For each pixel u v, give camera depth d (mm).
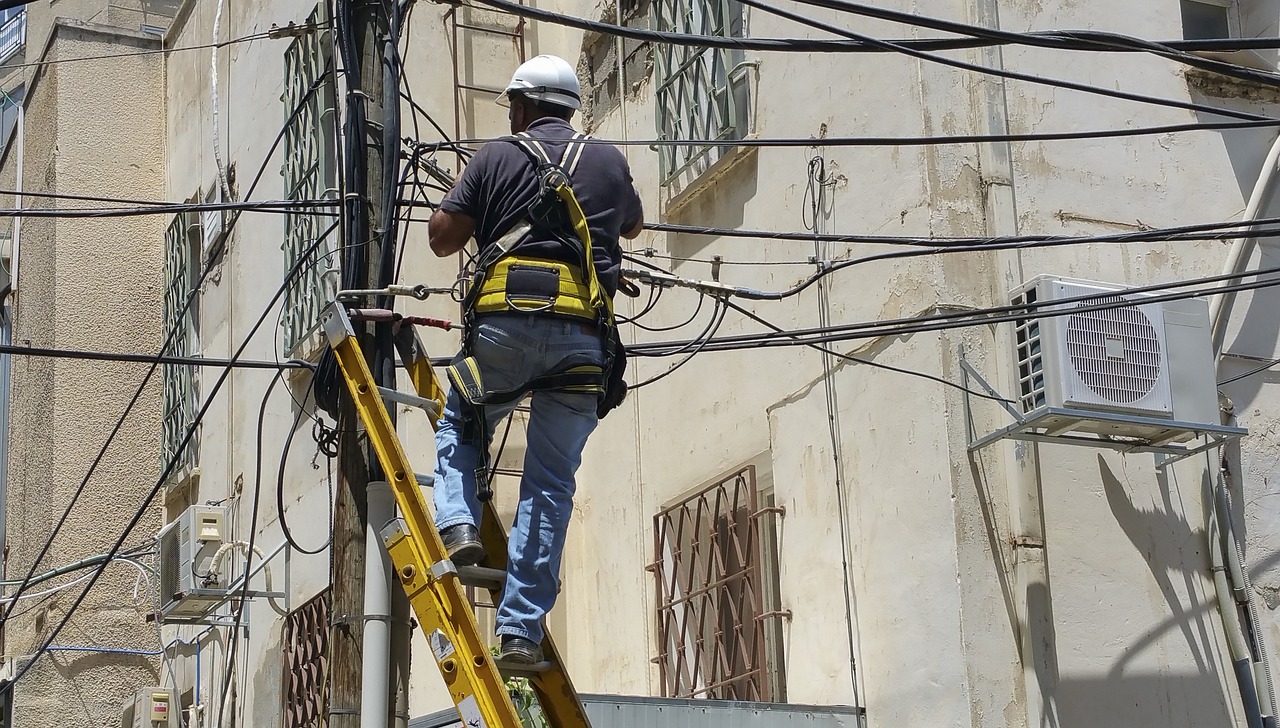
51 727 25281
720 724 13547
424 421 18062
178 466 25922
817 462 14961
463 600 8781
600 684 18203
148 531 26781
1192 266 14961
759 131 16594
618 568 18297
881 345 14305
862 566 14141
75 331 27219
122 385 27312
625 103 19547
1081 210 14547
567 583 18984
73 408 26797
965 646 12859
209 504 24875
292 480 21484
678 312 17781
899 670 13500
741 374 16547
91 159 28281
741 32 16953
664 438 17828
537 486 8977
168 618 21188
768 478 16062
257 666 22219
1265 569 14547
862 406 14438
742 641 15438
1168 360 13352
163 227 28609
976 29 10781
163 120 29156
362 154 10875
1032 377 13133
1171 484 14156
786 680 15000
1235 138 15641
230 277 25047
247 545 22625
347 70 10992
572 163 9172
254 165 24250
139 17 32844
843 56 15383
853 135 15094
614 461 18766
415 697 17281
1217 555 14055
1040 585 13219
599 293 8922
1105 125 14961
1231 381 14922
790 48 10906
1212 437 14180
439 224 9117
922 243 13047
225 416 24672
